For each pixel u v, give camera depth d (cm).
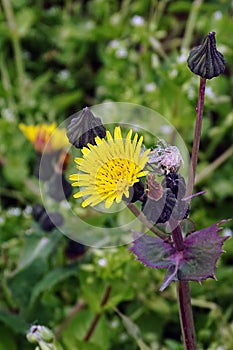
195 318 52
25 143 61
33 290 48
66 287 51
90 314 49
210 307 50
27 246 48
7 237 54
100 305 47
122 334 51
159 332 52
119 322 51
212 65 36
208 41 36
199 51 36
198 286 51
